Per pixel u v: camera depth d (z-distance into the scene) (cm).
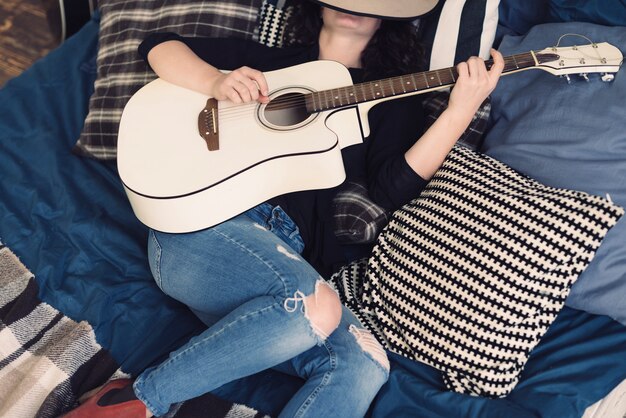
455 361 142
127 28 195
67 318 157
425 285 146
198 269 144
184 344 144
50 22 285
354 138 156
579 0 168
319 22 171
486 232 142
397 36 163
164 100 159
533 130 156
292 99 155
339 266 158
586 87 154
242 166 143
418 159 153
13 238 172
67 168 188
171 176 142
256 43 176
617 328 148
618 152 147
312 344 137
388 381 146
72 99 205
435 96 172
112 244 169
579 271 137
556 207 139
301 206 155
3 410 137
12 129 196
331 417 133
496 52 144
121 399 134
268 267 140
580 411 137
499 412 136
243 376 136
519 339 138
